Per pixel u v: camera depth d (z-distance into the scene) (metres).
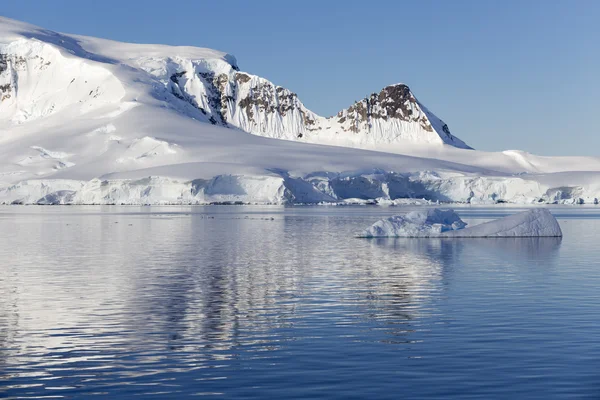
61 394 17.62
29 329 25.20
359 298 31.45
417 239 66.12
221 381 18.59
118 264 46.47
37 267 44.81
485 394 17.31
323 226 93.44
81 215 130.12
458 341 22.75
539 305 29.12
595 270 41.00
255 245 61.78
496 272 40.28
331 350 21.75
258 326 25.50
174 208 174.75
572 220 105.31
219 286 35.69
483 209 166.88
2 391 17.89
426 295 32.09
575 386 17.84
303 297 31.92
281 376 19.00
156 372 19.48
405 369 19.53
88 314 28.06
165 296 32.53
